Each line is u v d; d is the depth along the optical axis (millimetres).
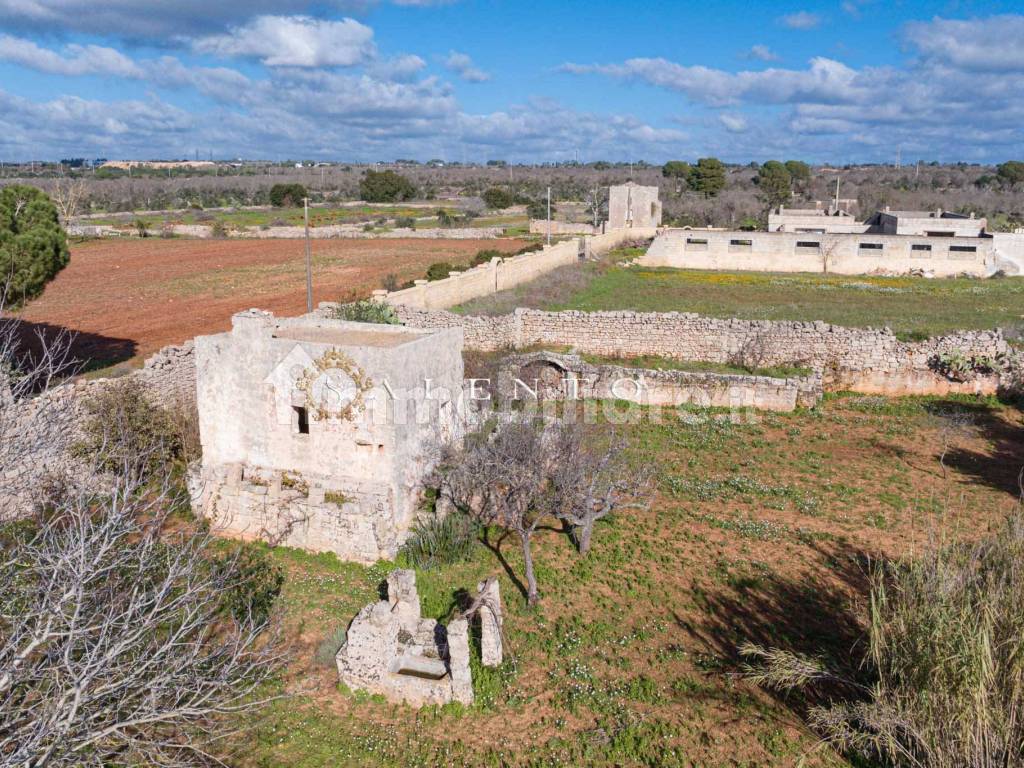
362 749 11695
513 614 15156
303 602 15508
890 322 37188
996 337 29562
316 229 82500
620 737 11828
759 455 23719
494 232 81875
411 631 14305
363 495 17391
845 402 28891
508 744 11812
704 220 94438
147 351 32250
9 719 8148
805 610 15156
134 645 9297
